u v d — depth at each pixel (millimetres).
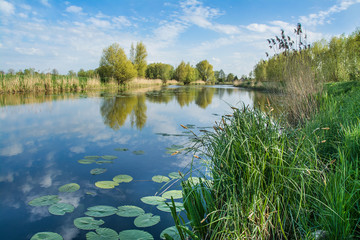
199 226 1604
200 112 7965
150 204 2191
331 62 10727
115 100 11492
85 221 1887
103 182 2670
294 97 4629
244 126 1870
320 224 1477
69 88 17516
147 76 45562
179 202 2227
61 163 3303
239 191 1581
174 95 15312
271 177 1626
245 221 1416
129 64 25172
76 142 4348
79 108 8586
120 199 2299
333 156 2258
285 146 1797
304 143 1961
